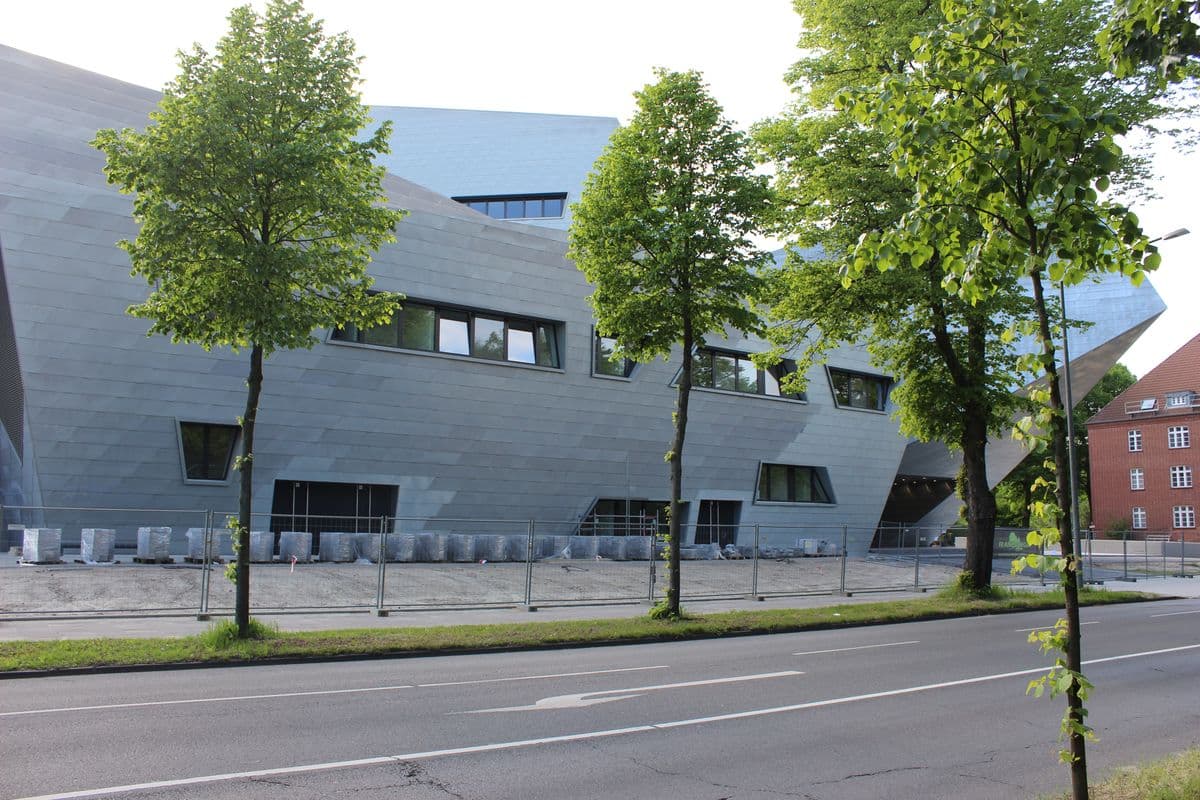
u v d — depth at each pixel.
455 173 54.78
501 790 6.22
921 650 14.19
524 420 33.31
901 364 25.28
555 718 8.62
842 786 6.53
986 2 4.65
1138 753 7.66
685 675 11.38
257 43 12.88
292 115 13.16
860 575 30.30
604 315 17.52
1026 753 7.62
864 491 47.03
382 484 30.92
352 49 13.47
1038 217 4.96
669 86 16.89
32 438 24.69
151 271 12.59
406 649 13.01
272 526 28.00
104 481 25.89
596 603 21.12
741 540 32.66
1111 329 44.72
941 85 4.91
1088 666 12.71
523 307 32.62
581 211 17.19
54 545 21.05
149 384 26.03
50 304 24.23
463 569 23.59
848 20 21.97
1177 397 67.69
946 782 6.68
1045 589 28.36
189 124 12.38
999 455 53.19
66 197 24.06
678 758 7.21
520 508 34.16
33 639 12.75
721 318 18.05
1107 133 4.48
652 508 38.69
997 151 4.60
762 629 16.89
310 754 7.04
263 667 11.75
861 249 5.26
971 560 24.20
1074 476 23.94
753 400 40.38
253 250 12.43
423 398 30.83
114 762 6.69
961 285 5.08
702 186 17.25
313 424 28.97
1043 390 4.72
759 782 6.59
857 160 22.56
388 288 29.56
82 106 25.84
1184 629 17.92
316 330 28.28
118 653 11.58
